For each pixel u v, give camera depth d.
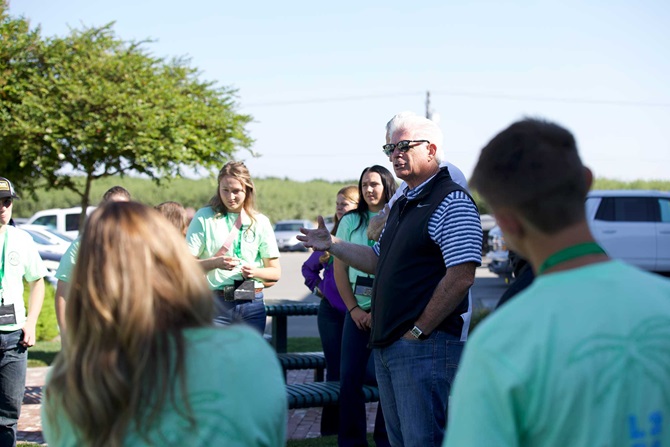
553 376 1.32
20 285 4.47
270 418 1.52
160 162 18.11
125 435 1.46
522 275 2.50
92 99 17.50
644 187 43.09
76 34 18.38
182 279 1.57
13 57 17.80
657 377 1.34
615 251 14.32
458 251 3.17
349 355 4.68
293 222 39.81
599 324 1.34
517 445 1.34
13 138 17.66
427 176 3.46
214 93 20.14
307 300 15.48
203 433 1.45
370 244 4.85
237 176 5.13
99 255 1.53
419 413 3.22
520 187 1.43
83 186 21.27
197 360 1.49
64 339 1.59
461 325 3.33
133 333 1.48
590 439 1.31
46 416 1.58
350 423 4.69
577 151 1.48
